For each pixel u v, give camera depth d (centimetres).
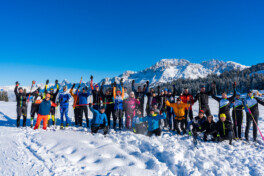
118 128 851
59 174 364
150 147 543
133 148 544
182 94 861
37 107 831
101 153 477
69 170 385
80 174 371
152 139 621
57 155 459
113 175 370
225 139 670
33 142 567
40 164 407
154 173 401
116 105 828
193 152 517
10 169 379
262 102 682
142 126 742
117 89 854
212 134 696
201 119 679
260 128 868
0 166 391
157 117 708
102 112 712
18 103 813
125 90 914
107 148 506
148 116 723
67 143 540
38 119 766
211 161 480
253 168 462
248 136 714
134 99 852
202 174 425
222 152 564
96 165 416
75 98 922
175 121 767
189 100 830
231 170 449
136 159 467
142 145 566
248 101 709
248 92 720
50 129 783
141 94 902
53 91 909
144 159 466
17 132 686
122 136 638
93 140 577
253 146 634
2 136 616
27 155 457
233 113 756
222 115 662
